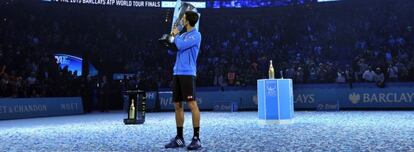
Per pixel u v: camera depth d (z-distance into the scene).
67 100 16.45
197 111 4.73
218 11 25.45
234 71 19.09
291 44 23.31
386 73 16.66
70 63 21.36
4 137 6.56
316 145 4.81
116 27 23.84
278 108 8.58
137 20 24.47
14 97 15.09
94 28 23.02
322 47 21.58
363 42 20.75
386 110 14.62
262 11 25.30
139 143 5.35
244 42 23.50
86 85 18.27
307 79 17.48
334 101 15.39
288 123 8.55
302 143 5.03
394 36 20.77
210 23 25.33
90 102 18.19
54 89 17.53
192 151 4.49
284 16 24.75
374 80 16.09
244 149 4.57
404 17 21.94
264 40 23.39
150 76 19.52
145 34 24.31
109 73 22.02
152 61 22.50
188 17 4.82
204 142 5.28
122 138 6.03
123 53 22.77
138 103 9.28
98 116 14.18
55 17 22.27
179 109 4.91
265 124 8.50
